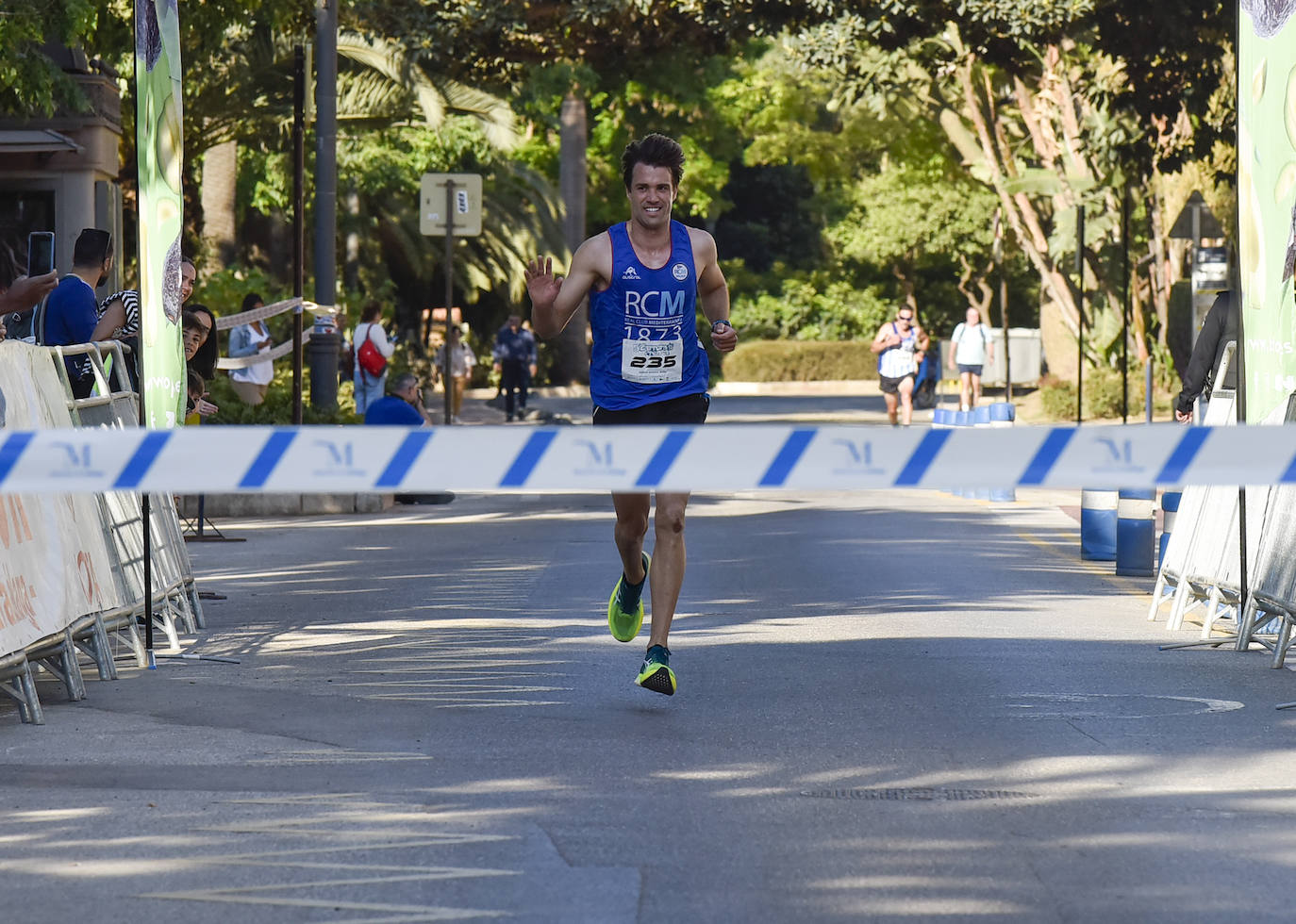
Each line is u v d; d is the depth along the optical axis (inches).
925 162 5408.5
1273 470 481.7
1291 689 768.3
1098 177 3275.1
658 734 663.8
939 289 6742.1
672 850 502.6
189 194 2854.3
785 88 5531.5
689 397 745.0
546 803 553.6
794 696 745.6
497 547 1416.1
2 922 438.9
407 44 2497.5
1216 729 676.7
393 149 4082.2
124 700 735.1
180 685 773.3
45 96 1551.4
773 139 5629.9
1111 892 463.5
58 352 797.9
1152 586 1168.2
